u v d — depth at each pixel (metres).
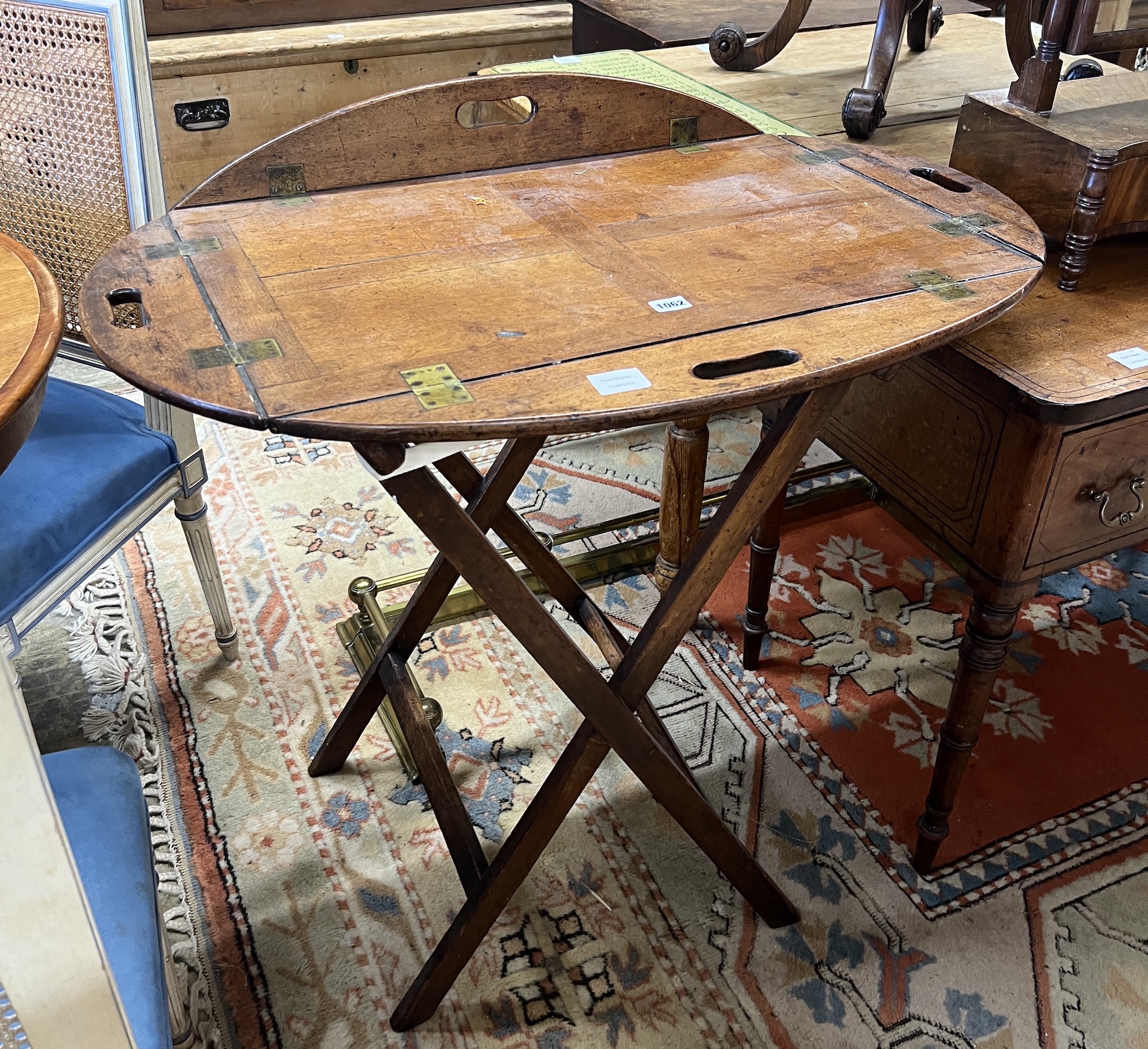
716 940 1.58
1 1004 0.63
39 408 1.02
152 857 0.99
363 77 3.36
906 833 1.74
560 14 3.63
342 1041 1.45
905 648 2.11
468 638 2.14
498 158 1.58
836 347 1.11
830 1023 1.47
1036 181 1.56
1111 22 1.55
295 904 1.63
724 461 2.68
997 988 1.51
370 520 2.46
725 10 3.05
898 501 1.56
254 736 1.91
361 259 1.31
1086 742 1.90
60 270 1.86
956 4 3.16
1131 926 1.60
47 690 2.00
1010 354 1.34
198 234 1.36
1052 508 1.33
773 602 2.23
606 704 1.32
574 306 1.20
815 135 1.99
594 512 2.50
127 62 1.63
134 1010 0.83
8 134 1.77
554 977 1.53
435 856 1.71
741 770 1.85
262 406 1.01
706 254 1.33
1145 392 1.25
